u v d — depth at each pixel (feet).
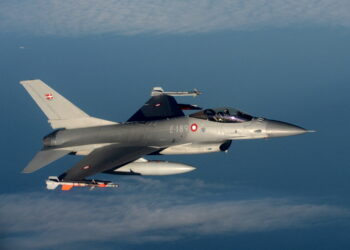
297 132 382.83
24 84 399.65
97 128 401.70
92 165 363.97
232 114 388.78
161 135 393.91
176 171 381.60
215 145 391.65
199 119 391.45
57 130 405.59
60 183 334.85
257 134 384.88
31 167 382.63
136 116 429.38
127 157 371.56
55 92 399.85
